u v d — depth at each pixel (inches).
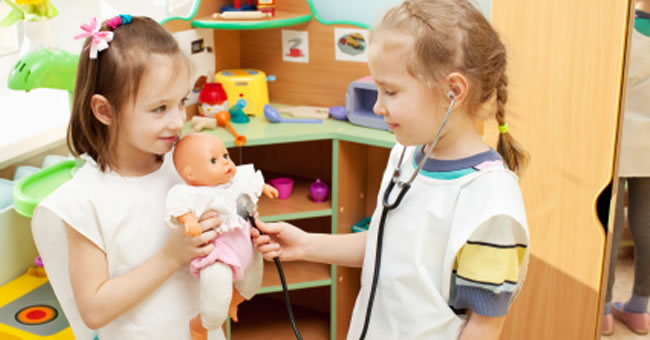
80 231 37.6
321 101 76.9
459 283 35.9
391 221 39.4
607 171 61.2
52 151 79.7
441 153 38.0
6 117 76.8
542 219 64.7
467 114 36.7
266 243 40.9
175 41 38.1
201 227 37.0
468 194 36.1
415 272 37.7
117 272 39.4
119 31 36.9
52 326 64.5
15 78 60.2
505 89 38.6
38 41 68.1
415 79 35.0
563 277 65.4
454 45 34.7
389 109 36.1
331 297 75.4
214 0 73.7
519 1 59.8
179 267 38.7
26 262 72.3
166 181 40.8
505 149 40.4
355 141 67.2
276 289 72.3
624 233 63.8
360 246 45.0
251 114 73.2
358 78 73.9
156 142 37.4
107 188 38.8
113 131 38.0
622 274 65.4
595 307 65.0
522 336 68.7
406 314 38.4
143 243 39.3
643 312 65.5
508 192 35.5
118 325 40.3
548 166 63.1
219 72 74.5
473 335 36.3
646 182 61.7
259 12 70.7
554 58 60.1
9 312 66.0
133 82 36.0
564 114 61.2
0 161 69.5
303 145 80.8
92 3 78.7
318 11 77.8
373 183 77.7
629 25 57.2
